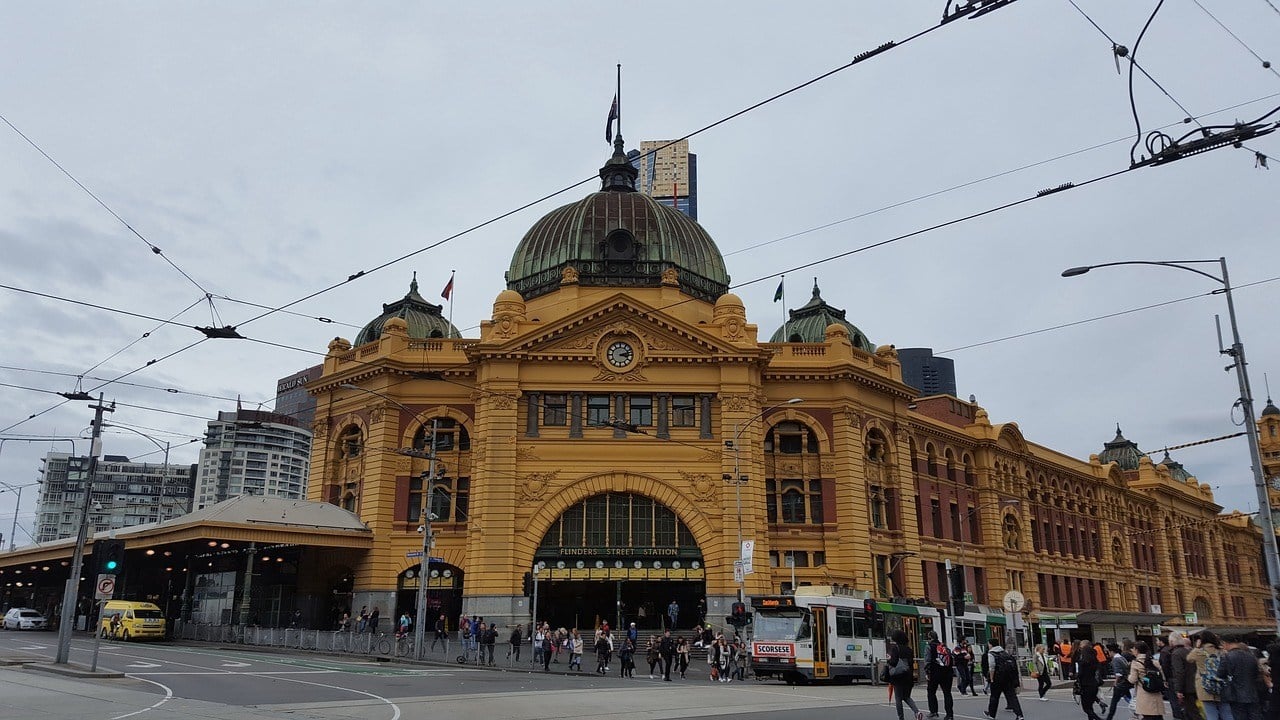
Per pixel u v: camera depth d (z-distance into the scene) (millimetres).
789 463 60625
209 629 57875
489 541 54656
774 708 25766
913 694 35531
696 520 55719
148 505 183250
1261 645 70312
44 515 193625
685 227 67938
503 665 44406
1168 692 22062
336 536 56594
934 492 69562
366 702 23984
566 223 66688
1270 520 26922
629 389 57844
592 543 56031
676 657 47281
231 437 196250
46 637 57594
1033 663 51781
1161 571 103688
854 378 61469
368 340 68375
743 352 57875
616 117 72938
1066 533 86688
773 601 39750
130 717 19453
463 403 60688
